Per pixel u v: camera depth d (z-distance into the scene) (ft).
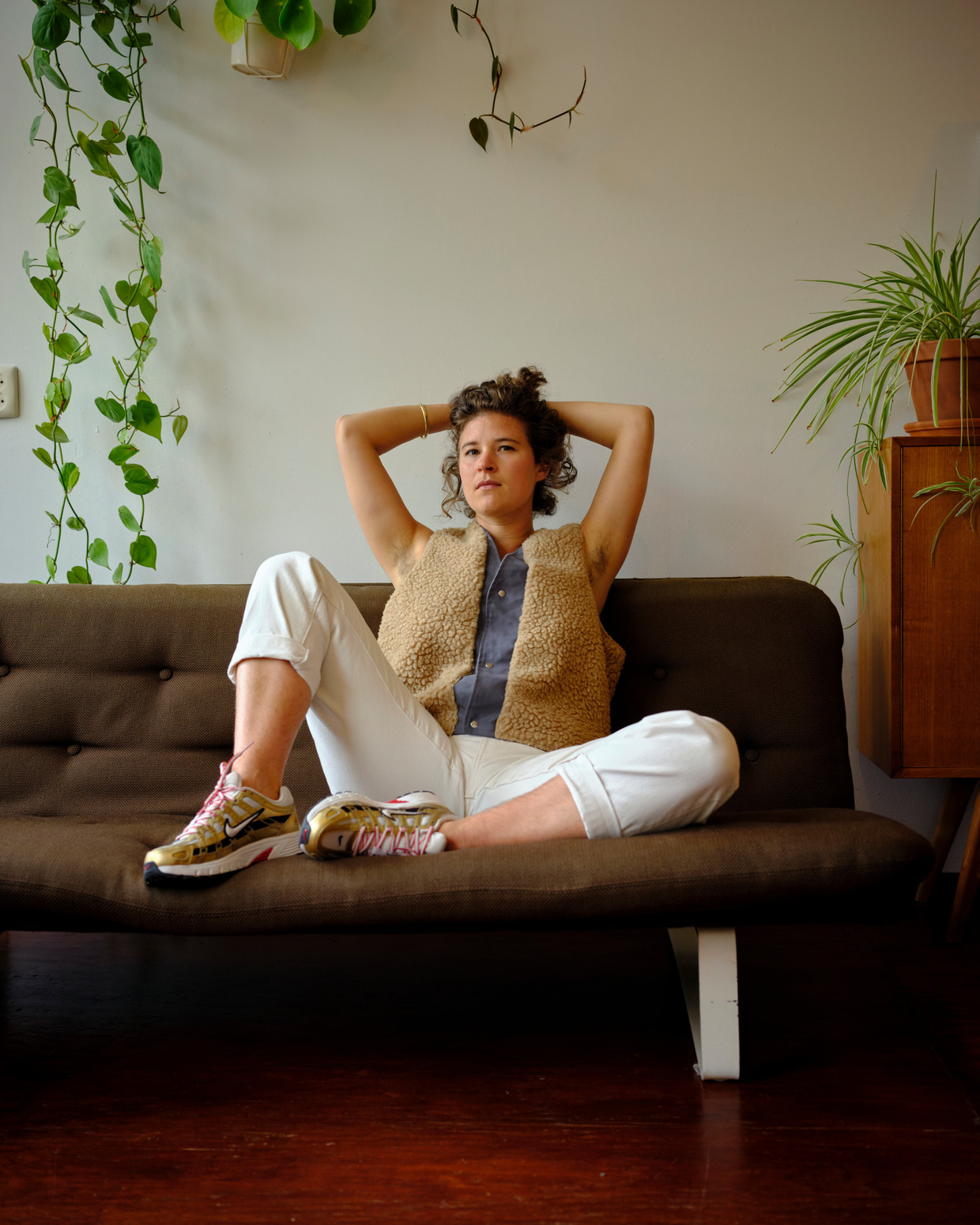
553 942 5.76
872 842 3.60
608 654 5.34
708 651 5.57
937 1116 3.59
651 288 6.69
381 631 5.29
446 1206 3.03
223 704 5.48
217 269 6.81
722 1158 3.30
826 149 6.64
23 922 3.61
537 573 5.11
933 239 5.88
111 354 6.87
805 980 5.01
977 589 5.60
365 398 6.80
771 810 4.78
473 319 6.75
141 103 6.79
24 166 6.87
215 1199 3.06
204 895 3.52
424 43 6.72
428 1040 4.32
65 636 5.53
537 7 6.66
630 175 6.69
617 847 3.61
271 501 6.84
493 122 6.71
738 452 6.70
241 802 3.67
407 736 4.49
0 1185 3.14
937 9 6.58
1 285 6.89
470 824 3.85
